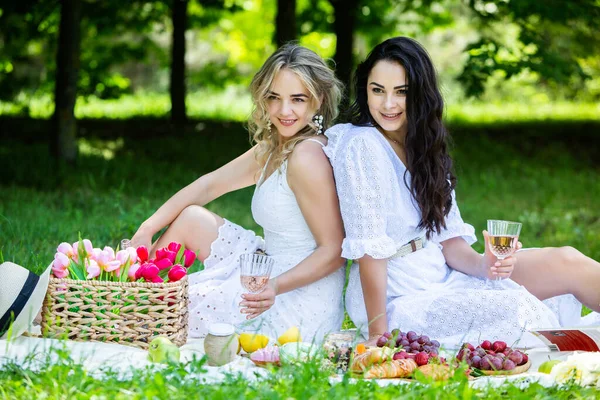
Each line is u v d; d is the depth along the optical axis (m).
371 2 21.33
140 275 5.35
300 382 4.19
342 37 18.12
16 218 9.59
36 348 4.87
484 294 5.50
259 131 5.91
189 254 5.75
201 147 18.42
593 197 14.90
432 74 5.64
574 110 28.89
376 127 5.79
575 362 4.79
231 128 21.78
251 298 5.15
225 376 4.54
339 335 5.60
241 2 24.67
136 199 12.36
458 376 4.43
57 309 5.28
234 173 6.23
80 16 14.52
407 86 5.59
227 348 4.95
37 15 18.70
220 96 33.44
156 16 22.06
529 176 17.00
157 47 24.55
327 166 5.67
